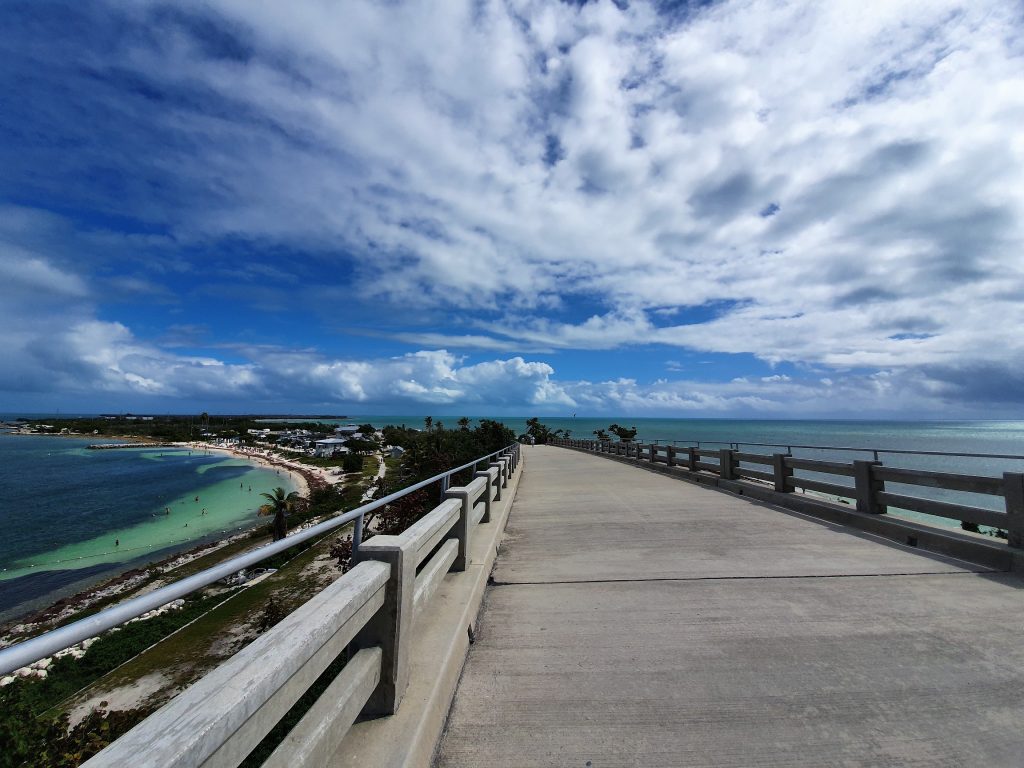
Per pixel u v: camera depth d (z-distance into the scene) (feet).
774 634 12.53
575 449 130.62
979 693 9.82
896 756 8.25
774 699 9.83
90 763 3.45
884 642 11.90
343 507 163.73
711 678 10.63
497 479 28.81
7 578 115.55
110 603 94.58
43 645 3.05
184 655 61.52
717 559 18.95
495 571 18.43
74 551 137.49
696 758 8.32
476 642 12.62
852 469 23.75
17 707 27.35
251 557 5.41
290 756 5.38
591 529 25.04
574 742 8.77
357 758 7.00
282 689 5.20
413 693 8.64
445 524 12.81
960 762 8.09
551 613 14.34
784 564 17.99
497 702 9.99
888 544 20.07
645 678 10.72
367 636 8.25
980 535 18.21
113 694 53.98
